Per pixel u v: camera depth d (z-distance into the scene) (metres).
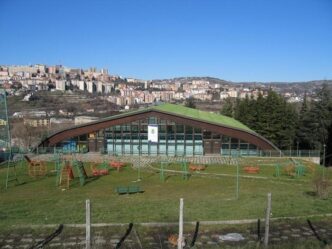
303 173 45.97
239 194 31.72
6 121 48.91
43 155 59.12
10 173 45.78
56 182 39.44
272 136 82.31
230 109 103.25
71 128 62.06
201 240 17.28
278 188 35.97
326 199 27.16
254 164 53.16
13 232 18.05
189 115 62.47
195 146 61.47
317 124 81.00
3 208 26.22
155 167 50.44
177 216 21.20
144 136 61.69
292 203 25.25
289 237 17.91
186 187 37.06
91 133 62.34
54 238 17.31
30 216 22.22
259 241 17.05
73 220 20.55
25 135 84.50
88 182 40.19
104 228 18.61
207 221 19.78
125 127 61.75
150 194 33.44
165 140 61.59
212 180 41.19
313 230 18.91
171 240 16.88
